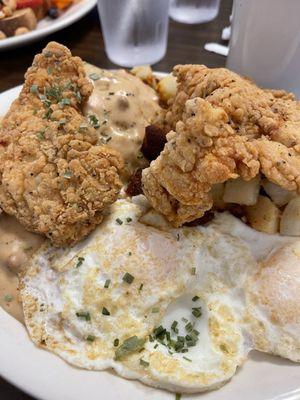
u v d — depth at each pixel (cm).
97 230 20
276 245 20
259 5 27
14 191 19
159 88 26
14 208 20
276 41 28
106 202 19
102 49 38
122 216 20
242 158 18
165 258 19
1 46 35
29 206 19
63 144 20
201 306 19
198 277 19
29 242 20
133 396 16
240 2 28
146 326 18
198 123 17
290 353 18
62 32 39
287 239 20
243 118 19
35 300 19
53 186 19
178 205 19
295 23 26
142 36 35
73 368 17
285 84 30
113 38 35
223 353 18
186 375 17
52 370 17
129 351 17
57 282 19
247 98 19
